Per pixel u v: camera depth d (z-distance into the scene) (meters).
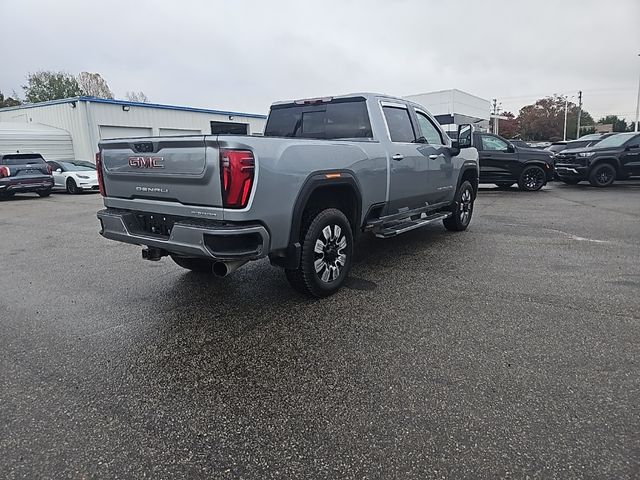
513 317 3.59
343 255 4.24
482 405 2.41
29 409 2.46
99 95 61.31
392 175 4.86
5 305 4.13
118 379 2.78
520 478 1.89
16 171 14.11
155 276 4.96
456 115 31.75
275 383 2.69
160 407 2.47
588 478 1.88
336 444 2.14
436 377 2.71
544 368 2.79
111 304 4.09
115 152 3.86
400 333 3.34
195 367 2.91
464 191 7.00
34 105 22.09
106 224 4.02
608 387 2.56
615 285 4.35
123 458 2.07
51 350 3.19
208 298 4.19
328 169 3.88
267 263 5.39
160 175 3.51
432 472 1.94
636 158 14.22
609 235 6.79
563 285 4.37
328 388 2.62
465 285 4.41
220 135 3.26
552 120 72.00
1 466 2.02
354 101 4.96
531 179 13.48
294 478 1.93
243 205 3.18
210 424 2.31
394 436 2.18
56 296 4.35
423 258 5.47
